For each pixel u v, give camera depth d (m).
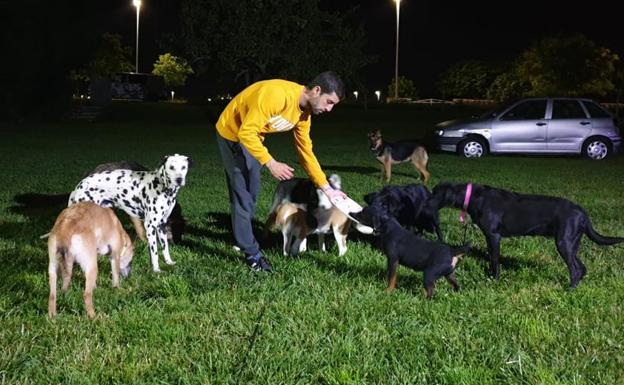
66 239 5.02
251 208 6.36
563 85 47.72
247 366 4.22
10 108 33.09
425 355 4.42
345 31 37.28
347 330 4.78
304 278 6.08
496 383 4.07
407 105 49.62
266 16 35.19
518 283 6.07
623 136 24.52
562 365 4.26
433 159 18.16
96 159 16.64
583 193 11.97
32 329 4.73
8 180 12.30
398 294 5.65
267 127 5.92
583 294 5.64
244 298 5.54
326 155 18.89
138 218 7.24
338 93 5.85
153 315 5.04
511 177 14.30
